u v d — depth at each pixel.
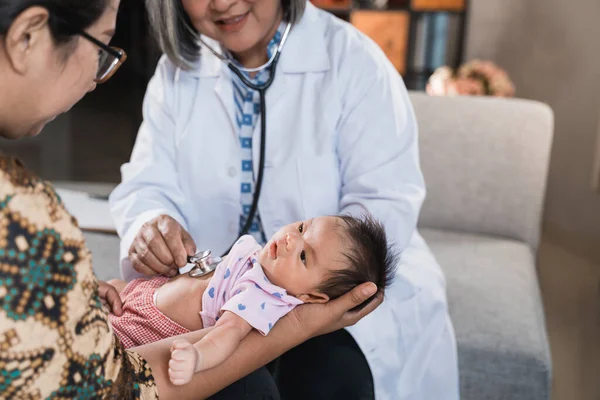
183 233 1.30
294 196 1.41
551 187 3.26
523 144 2.05
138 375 0.87
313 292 1.12
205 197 1.49
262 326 1.02
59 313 0.70
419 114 2.12
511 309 1.64
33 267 0.67
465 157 2.09
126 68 4.99
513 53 3.39
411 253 1.49
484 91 2.62
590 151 3.02
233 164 1.46
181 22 1.42
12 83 0.73
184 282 1.17
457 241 2.04
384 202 1.37
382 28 3.44
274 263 1.12
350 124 1.42
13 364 0.67
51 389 0.71
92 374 0.75
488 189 2.08
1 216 0.65
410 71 3.52
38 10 0.68
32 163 4.20
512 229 2.08
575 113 3.08
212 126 1.47
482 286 1.75
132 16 4.25
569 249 3.13
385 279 1.21
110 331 0.79
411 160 1.44
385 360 1.29
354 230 1.16
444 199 2.11
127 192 1.50
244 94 1.46
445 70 2.72
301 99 1.42
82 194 2.13
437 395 1.40
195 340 1.00
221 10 1.30
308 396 1.24
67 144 4.61
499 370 1.50
